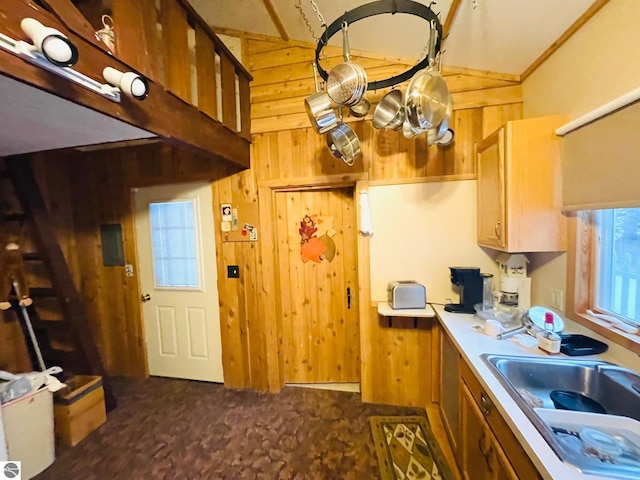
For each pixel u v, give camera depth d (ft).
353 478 5.77
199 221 9.13
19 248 7.38
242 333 9.00
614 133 4.02
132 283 9.76
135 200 9.61
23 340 8.05
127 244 9.66
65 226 9.70
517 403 3.42
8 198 7.95
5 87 3.27
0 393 5.94
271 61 8.17
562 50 5.29
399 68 7.47
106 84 4.00
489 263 7.25
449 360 6.39
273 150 8.31
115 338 10.07
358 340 8.94
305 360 9.25
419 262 7.60
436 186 7.39
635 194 3.72
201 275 9.28
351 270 8.86
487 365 4.33
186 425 7.47
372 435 6.89
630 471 2.49
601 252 4.94
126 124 4.58
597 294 5.01
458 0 4.94
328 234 8.89
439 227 7.44
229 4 6.96
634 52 3.84
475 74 6.99
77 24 3.65
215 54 7.04
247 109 8.16
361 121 7.65
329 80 4.74
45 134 5.04
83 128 4.76
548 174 5.23
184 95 5.65
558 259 5.57
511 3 4.69
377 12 4.18
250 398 8.55
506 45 5.79
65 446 6.84
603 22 4.33
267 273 8.61
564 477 2.44
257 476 5.90
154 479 5.91
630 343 4.10
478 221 6.97
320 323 9.12
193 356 9.61
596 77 4.49
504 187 5.44
